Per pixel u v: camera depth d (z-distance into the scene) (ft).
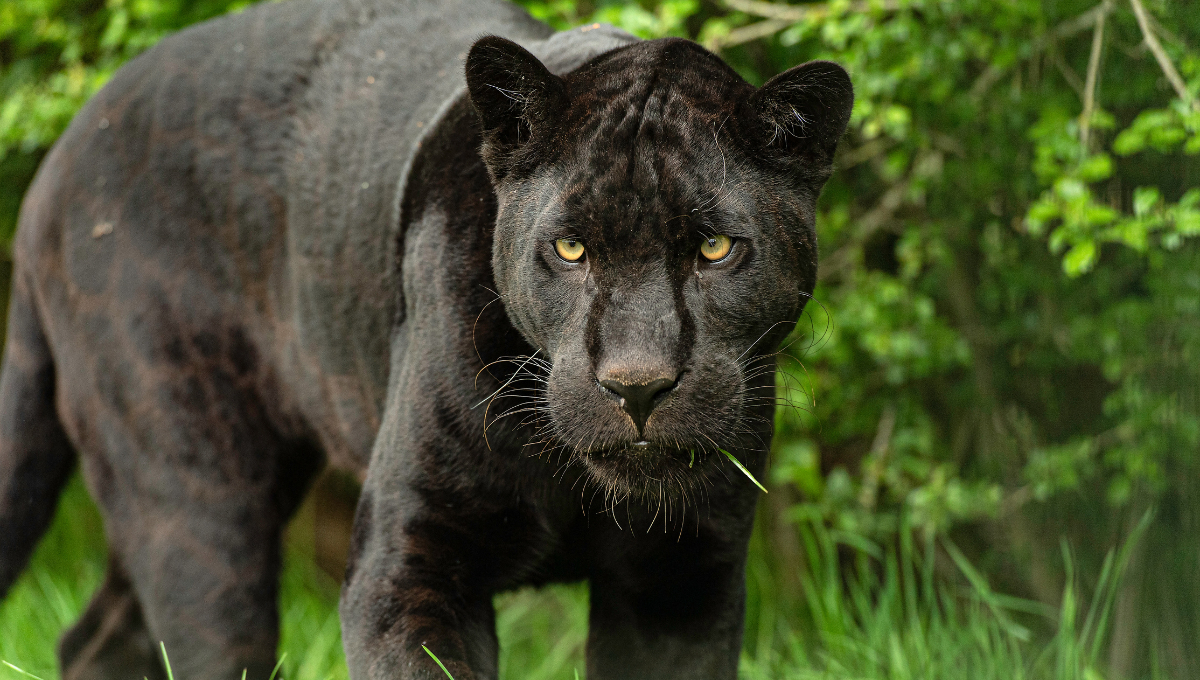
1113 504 31.99
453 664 16.37
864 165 37.06
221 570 22.02
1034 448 35.94
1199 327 26.45
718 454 17.25
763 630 33.27
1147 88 28.27
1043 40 30.45
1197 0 26.27
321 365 21.80
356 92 21.53
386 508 17.62
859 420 35.45
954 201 34.78
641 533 17.95
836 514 34.17
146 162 22.68
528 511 17.83
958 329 35.81
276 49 22.57
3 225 40.11
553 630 37.19
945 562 37.58
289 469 23.40
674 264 15.30
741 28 32.91
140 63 23.86
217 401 22.35
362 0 22.63
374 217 20.51
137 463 22.50
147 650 24.71
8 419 24.45
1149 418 27.86
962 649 25.29
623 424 15.06
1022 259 34.88
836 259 35.73
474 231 17.85
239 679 21.85
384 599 17.12
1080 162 26.35
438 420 17.38
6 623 29.86
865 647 25.40
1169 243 24.26
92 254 22.85
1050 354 34.94
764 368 17.28
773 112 16.07
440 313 17.76
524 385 17.33
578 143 15.90
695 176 15.39
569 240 15.62
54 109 31.76
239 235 22.21
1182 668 25.44
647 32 27.35
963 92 32.45
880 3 28.55
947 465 34.47
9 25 33.71
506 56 16.12
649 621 18.61
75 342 23.16
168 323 22.27
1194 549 25.26
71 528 39.68
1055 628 33.86
